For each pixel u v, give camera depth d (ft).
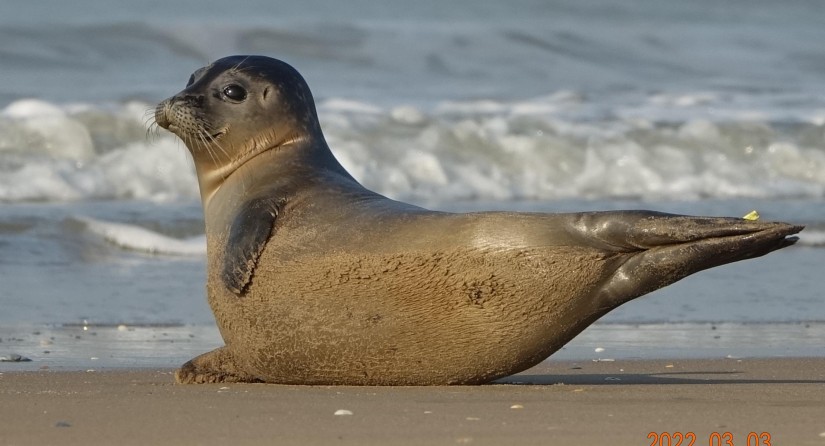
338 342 86.94
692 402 80.69
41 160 217.36
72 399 81.87
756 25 413.59
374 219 87.45
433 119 251.80
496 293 83.51
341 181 94.22
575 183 237.86
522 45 352.28
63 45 313.53
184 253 175.63
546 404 79.10
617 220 81.76
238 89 96.68
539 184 235.20
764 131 261.65
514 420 72.38
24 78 286.25
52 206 198.18
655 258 81.56
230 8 391.24
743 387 90.33
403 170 230.48
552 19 407.44
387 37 341.00
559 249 82.69
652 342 122.62
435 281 84.12
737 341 123.34
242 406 78.02
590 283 82.94
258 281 88.43
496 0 422.41
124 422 71.72
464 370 87.25
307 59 327.06
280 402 79.87
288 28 337.31
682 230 80.07
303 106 98.58
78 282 152.76
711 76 348.79
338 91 294.05
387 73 320.70
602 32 371.15
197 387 89.30
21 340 117.70
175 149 221.05
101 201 207.21
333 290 86.17
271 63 98.99
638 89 324.19
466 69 330.34
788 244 79.56
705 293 154.71
